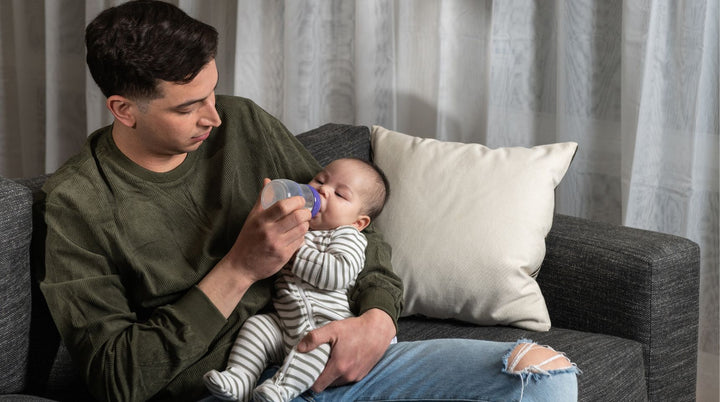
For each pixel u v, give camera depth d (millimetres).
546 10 2240
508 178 1801
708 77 2051
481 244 1725
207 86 1332
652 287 1656
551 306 1815
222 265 1335
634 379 1613
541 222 1763
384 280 1500
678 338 1723
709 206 2131
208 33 1322
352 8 2527
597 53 2203
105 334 1275
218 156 1515
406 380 1328
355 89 2531
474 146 1899
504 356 1316
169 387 1343
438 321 1804
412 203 1821
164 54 1268
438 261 1741
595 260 1733
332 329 1313
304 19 2520
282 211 1284
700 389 2227
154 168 1414
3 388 1333
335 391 1336
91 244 1322
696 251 1731
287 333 1391
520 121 2324
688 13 2008
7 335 1312
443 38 2459
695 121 2061
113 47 1272
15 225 1301
